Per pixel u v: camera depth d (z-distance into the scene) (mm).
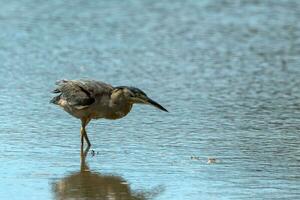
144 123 16141
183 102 18016
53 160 13578
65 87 14531
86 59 22734
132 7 31516
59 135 15195
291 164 13328
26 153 13945
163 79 20391
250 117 16656
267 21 29391
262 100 18266
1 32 26328
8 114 16703
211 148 14312
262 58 23328
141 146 14469
